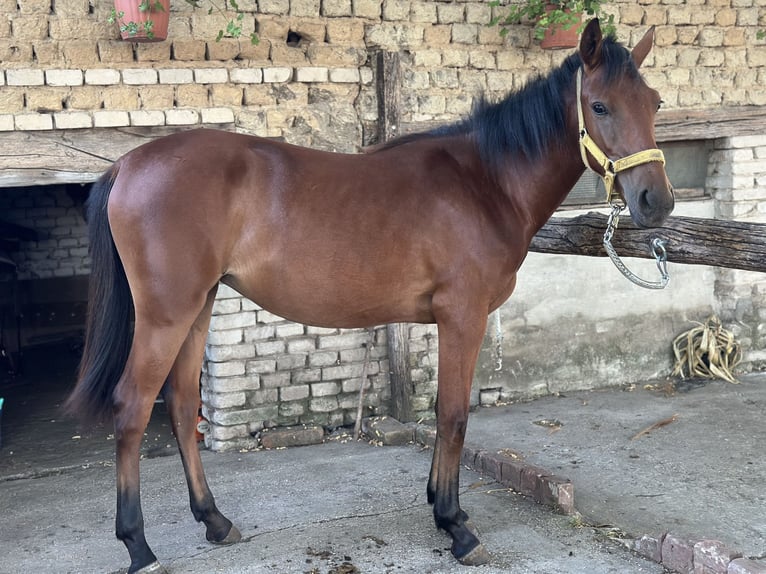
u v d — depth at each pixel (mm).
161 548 3305
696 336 6043
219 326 4691
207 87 4539
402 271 3053
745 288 6094
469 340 3109
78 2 4207
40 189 8938
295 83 4789
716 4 5805
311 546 3305
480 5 5211
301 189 2982
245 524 3555
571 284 5691
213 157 2926
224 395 4730
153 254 2832
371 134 5059
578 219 3604
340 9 4871
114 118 4285
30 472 4402
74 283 9180
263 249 2975
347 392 5070
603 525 3494
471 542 3141
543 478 3748
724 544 3049
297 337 4910
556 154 3137
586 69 2943
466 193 3104
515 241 3160
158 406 5840
